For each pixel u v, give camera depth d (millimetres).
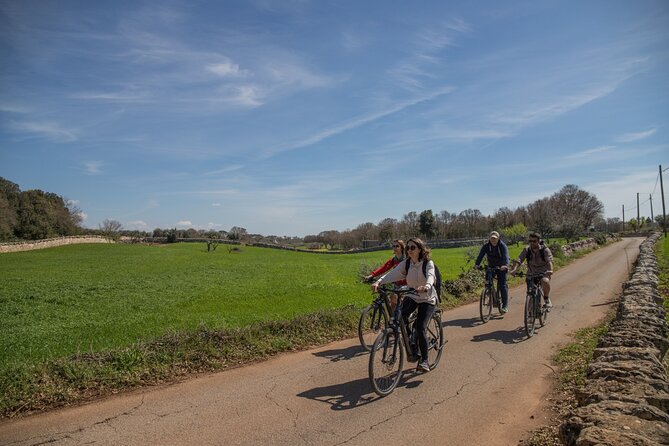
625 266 26328
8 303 15117
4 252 42750
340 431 4949
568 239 58625
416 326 6648
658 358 5914
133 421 5137
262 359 7805
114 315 12688
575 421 4043
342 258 43375
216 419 5219
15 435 4766
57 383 6004
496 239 12031
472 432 4969
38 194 73375
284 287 19406
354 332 9875
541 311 10359
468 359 7875
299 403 5742
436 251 51281
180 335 7754
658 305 9625
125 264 31984
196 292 17797
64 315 12789
